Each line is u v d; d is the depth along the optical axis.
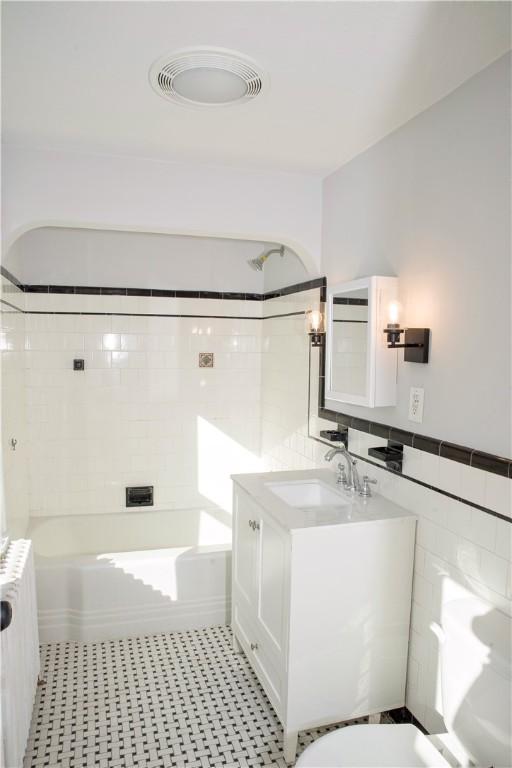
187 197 2.59
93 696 2.29
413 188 2.02
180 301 3.72
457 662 1.54
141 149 2.39
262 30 1.46
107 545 3.59
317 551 1.88
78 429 3.58
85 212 2.46
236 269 3.83
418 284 2.00
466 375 1.75
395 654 2.07
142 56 1.60
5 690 1.59
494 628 1.52
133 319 3.63
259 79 1.73
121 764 1.92
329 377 2.57
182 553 2.85
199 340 3.78
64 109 1.97
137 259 3.62
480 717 1.42
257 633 2.25
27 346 3.46
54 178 2.42
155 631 2.81
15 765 1.64
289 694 1.91
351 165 2.50
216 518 3.76
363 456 2.41
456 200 1.79
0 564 1.94
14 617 1.71
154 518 3.67
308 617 1.90
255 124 2.10
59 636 2.73
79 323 3.54
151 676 2.44
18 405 3.12
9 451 2.70
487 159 1.64
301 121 2.06
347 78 1.72
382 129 2.14
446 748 1.58
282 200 2.74
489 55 1.57
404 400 2.10
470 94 1.71
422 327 1.98
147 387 3.70
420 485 1.99
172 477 3.80
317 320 2.67
